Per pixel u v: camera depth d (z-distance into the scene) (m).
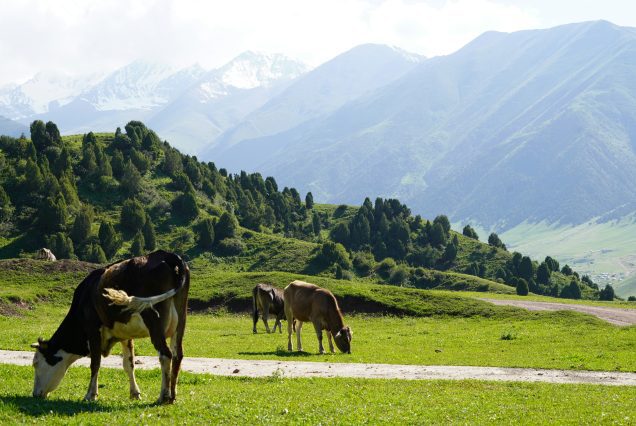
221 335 50.88
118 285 16.34
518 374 28.67
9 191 165.38
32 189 165.38
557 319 64.12
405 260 196.38
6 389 18.75
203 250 165.25
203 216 181.38
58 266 88.25
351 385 22.94
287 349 38.91
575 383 25.70
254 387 21.42
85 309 17.14
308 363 30.95
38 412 15.12
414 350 40.25
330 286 82.44
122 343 17.91
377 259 194.50
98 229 160.12
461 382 24.59
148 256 16.69
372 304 75.88
